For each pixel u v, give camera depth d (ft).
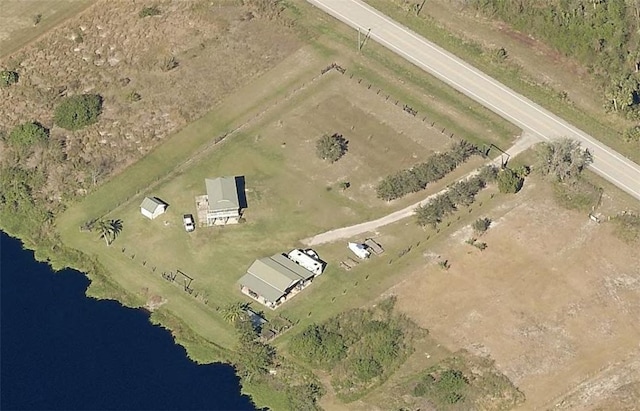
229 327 584.40
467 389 549.13
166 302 596.70
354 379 556.10
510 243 623.36
